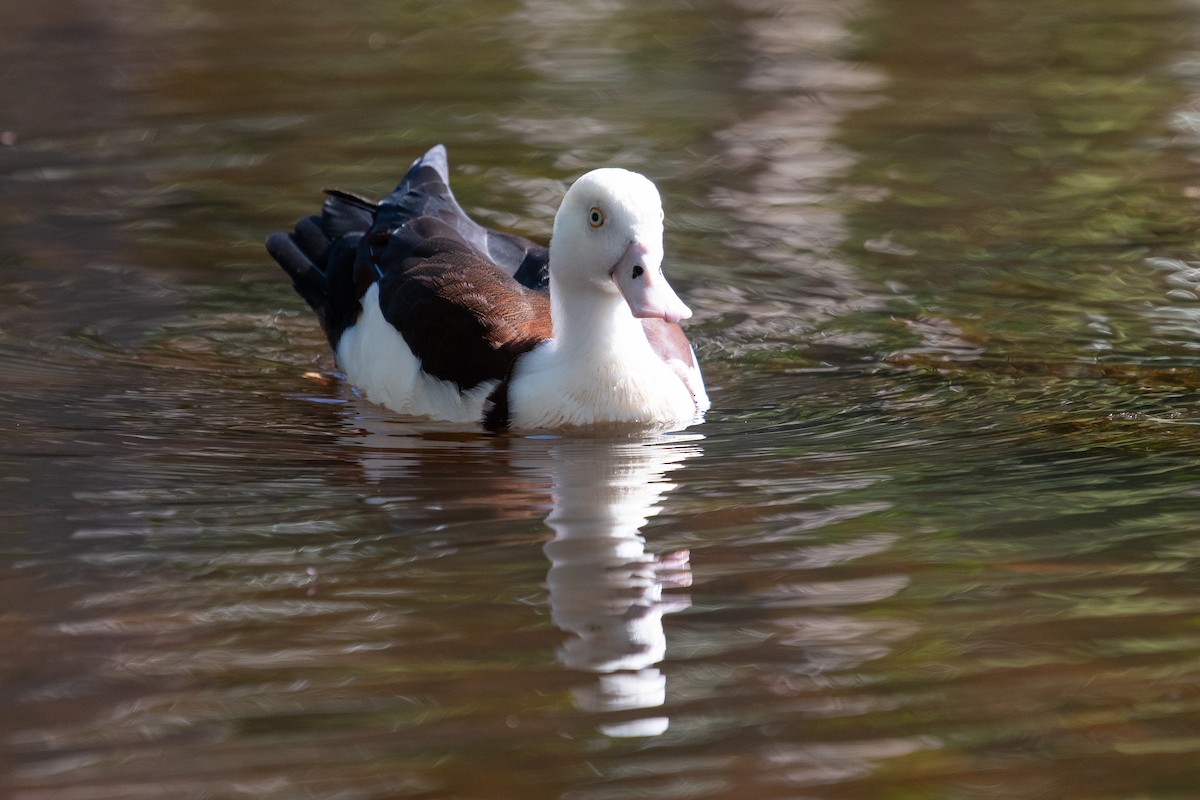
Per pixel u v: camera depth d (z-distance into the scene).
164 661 7.49
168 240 15.47
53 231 15.59
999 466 10.16
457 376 11.57
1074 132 18.55
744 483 9.97
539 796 6.36
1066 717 6.92
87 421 11.30
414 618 7.94
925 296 13.95
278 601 8.15
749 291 14.16
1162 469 10.01
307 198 16.50
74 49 22.66
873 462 10.33
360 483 10.06
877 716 6.95
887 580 8.35
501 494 9.82
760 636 7.71
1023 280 14.20
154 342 13.23
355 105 19.80
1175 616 7.84
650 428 11.27
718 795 6.35
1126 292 13.83
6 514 9.41
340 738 6.79
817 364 12.59
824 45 23.12
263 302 14.26
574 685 7.23
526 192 16.61
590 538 9.01
